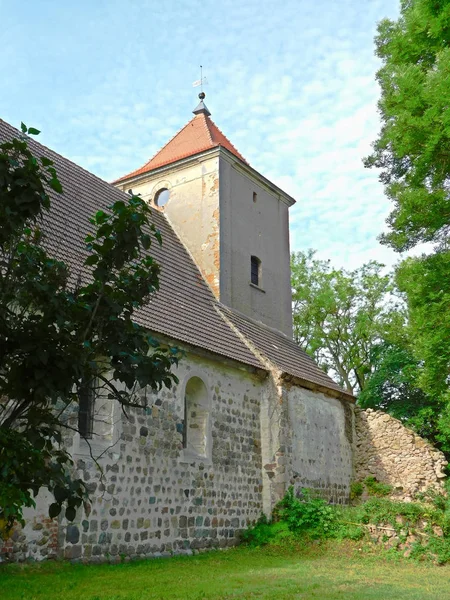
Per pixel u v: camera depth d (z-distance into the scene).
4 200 4.73
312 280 34.09
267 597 8.07
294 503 15.40
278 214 23.17
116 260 5.18
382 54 14.14
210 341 15.31
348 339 33.31
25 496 4.20
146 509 12.20
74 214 14.61
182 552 12.92
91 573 9.69
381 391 28.69
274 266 22.08
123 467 11.84
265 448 16.39
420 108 11.18
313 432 18.09
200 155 20.41
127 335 5.22
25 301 5.03
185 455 13.60
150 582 9.10
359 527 14.16
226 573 10.46
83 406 11.52
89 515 10.86
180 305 16.03
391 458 20.05
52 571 9.53
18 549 9.45
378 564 12.38
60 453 4.86
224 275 19.05
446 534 13.30
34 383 4.68
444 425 22.19
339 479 19.20
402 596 8.50
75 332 5.16
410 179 12.35
